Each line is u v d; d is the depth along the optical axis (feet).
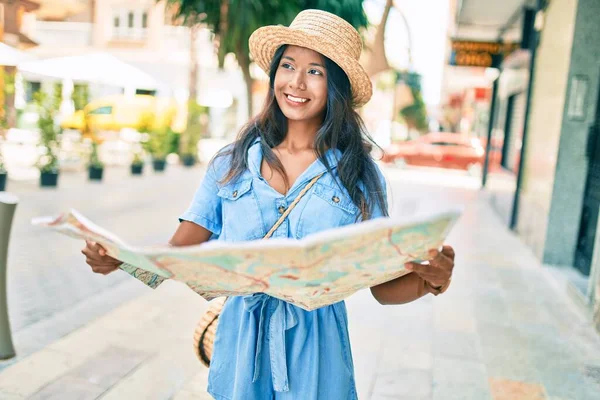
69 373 10.25
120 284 15.71
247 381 4.98
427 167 62.75
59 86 31.35
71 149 39.93
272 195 4.87
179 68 69.05
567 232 19.08
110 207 27.30
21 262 17.03
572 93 18.47
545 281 17.80
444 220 3.32
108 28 75.46
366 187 5.02
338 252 3.51
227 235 4.99
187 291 15.30
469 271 18.74
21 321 12.57
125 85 42.32
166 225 23.82
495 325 13.76
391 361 11.50
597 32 18.11
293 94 5.01
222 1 19.45
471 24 34.71
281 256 3.48
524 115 25.31
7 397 9.27
